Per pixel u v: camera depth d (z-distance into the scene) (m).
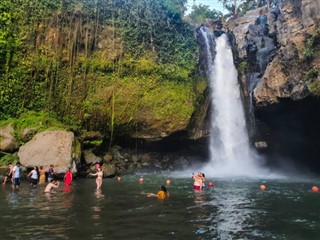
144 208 12.73
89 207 12.83
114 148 28.75
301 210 12.72
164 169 30.05
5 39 24.55
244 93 31.88
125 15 30.05
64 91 26.38
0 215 11.29
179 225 10.21
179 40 31.95
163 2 32.16
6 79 24.48
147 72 29.03
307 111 24.27
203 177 18.77
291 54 23.55
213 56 34.97
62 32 26.81
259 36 32.25
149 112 28.64
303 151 29.34
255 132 30.41
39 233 9.12
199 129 30.64
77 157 22.91
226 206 13.36
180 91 29.70
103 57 27.95
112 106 27.55
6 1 24.89
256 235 9.31
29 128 23.50
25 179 21.30
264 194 16.69
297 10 24.30
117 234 9.16
